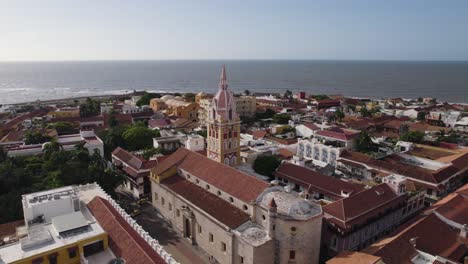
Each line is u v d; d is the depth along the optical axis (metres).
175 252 73.81
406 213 87.50
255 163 106.62
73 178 90.19
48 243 50.75
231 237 63.94
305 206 62.66
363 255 55.22
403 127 175.50
